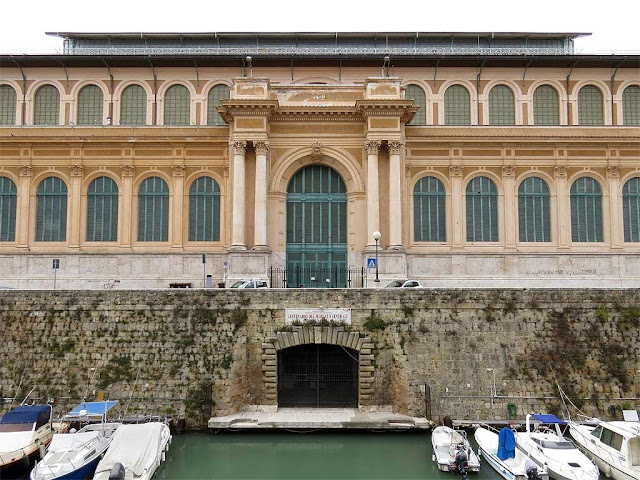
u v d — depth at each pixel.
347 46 56.91
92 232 46.62
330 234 46.19
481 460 26.19
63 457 23.72
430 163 47.22
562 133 47.31
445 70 52.97
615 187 47.31
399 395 30.55
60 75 52.75
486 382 30.34
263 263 43.28
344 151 45.72
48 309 31.50
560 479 23.20
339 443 28.25
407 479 24.59
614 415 29.39
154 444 24.94
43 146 46.88
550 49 56.88
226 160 46.75
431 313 31.27
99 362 30.73
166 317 31.25
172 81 52.75
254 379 31.16
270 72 53.00
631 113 52.75
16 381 30.50
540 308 31.22
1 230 46.69
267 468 25.88
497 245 46.75
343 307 31.53
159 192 47.12
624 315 31.03
